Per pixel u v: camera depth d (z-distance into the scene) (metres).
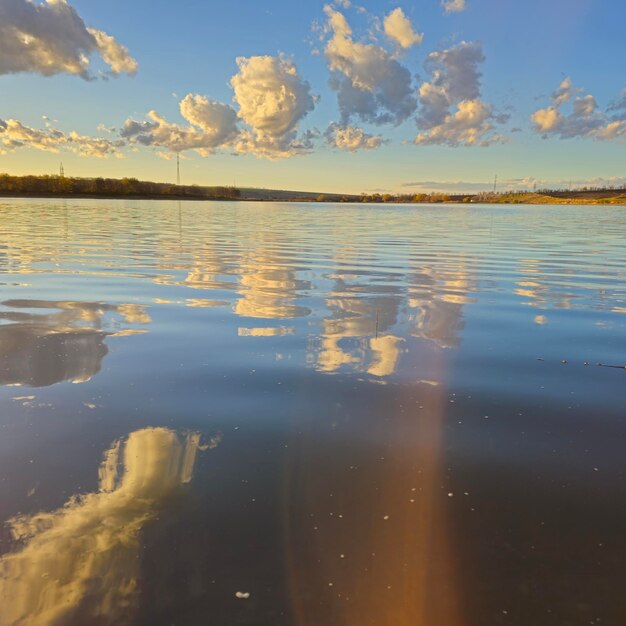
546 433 2.41
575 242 13.23
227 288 6.17
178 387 2.95
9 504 1.83
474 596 1.44
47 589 1.44
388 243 12.70
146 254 9.55
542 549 1.63
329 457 2.19
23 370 3.19
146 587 1.45
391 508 1.84
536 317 4.79
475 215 32.59
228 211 34.47
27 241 11.68
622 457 2.19
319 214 32.34
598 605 1.41
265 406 2.70
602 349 3.76
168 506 1.83
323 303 5.36
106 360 3.41
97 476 2.02
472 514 1.81
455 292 6.07
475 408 2.70
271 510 1.82
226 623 1.34
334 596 1.43
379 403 2.75
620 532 1.71
